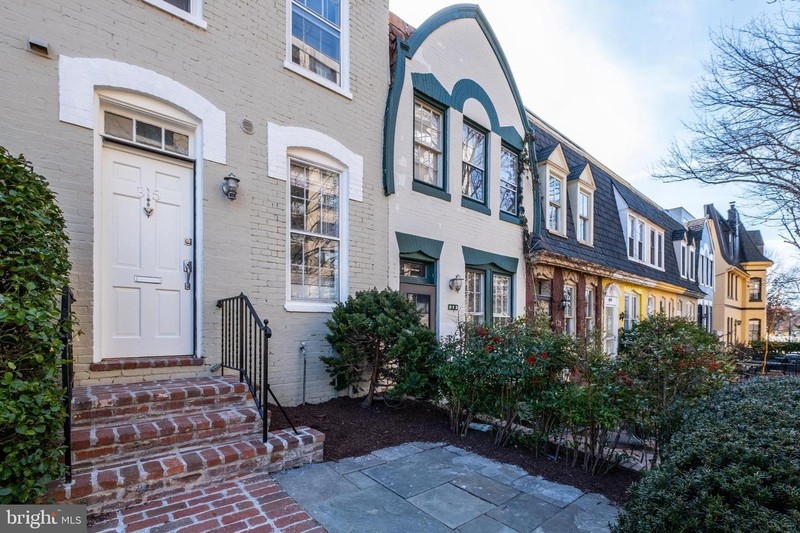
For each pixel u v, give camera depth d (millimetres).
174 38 4590
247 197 5105
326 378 5816
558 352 4609
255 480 3521
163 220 4617
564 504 3426
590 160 14062
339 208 6203
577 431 4383
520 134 9852
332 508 3160
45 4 3822
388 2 6965
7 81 3631
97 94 4152
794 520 1654
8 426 2328
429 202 7457
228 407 4105
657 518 1984
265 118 5309
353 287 6219
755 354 16219
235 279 4969
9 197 2547
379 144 6691
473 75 8555
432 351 5383
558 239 10719
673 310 17547
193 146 4812
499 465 4211
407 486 3625
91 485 2838
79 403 3383
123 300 4328
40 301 2564
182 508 2994
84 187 3973
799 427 2346
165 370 4422
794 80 6039
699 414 3223
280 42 5488
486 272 8742
